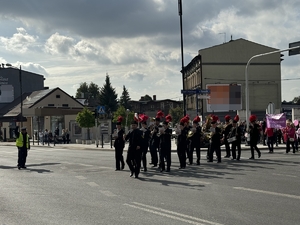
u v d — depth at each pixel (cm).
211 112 6216
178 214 808
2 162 2148
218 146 1805
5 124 6338
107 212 841
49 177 1438
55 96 6662
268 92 6500
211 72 6444
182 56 2997
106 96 9850
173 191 1077
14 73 7575
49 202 969
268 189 1082
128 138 1395
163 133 1522
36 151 3130
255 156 2105
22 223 769
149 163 1831
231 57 6475
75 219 788
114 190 1116
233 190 1072
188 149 1755
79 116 4431
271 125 2428
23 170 1700
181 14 2952
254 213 807
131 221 760
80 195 1052
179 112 8256
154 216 797
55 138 4478
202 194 1023
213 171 1481
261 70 6494
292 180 1237
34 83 7875
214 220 754
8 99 7475
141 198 988
